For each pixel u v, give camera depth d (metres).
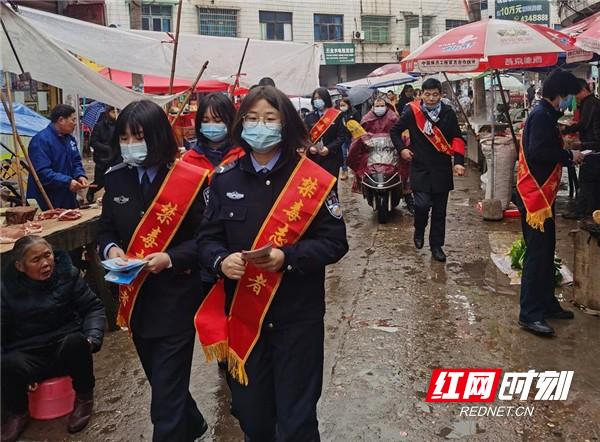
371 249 6.34
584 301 4.38
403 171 7.70
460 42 5.25
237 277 2.09
